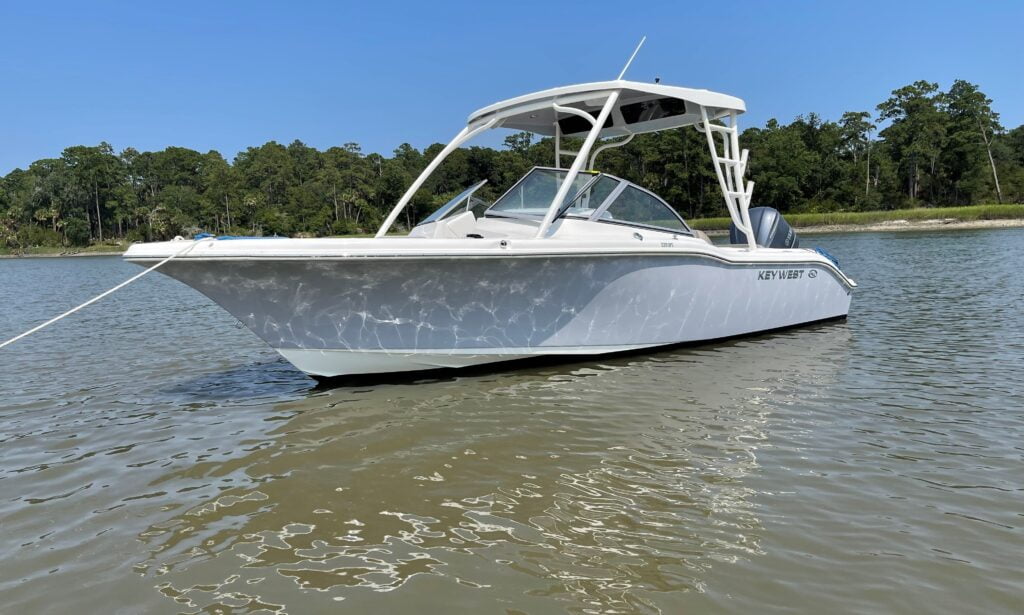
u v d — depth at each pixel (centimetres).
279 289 496
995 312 916
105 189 12400
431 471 368
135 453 412
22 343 862
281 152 14688
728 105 718
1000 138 9606
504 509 320
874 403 491
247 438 433
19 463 401
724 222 6494
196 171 15412
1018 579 251
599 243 580
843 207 8850
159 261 462
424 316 543
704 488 340
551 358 630
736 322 748
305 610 239
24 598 252
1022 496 325
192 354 761
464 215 639
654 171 8900
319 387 566
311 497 338
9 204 12481
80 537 301
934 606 235
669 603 239
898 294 1175
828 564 265
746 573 259
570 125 797
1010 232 4066
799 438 415
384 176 12181
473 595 246
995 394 508
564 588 250
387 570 266
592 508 319
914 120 8812
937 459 376
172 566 273
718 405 489
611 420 454
